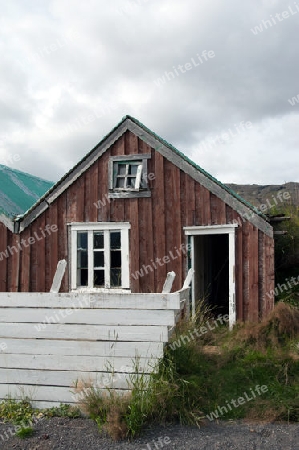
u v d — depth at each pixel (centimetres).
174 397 500
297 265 1138
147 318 519
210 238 1342
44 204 1062
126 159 1018
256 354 688
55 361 538
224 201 947
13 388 544
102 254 1030
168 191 991
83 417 512
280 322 793
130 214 1011
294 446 443
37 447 448
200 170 966
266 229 913
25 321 549
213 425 491
